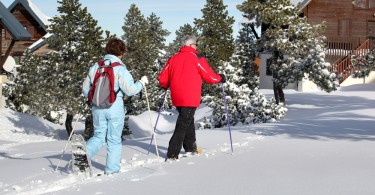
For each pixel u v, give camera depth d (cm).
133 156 750
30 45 5006
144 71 4103
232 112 1905
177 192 468
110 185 510
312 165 592
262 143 818
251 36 3734
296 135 930
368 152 690
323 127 1082
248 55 3625
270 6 2483
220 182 506
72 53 2050
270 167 585
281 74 2417
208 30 3612
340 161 618
